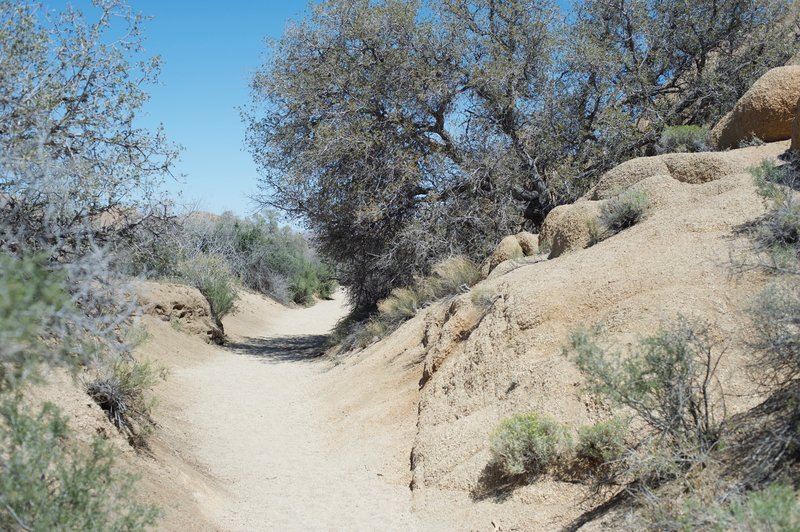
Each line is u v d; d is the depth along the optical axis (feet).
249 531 19.95
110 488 12.57
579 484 18.24
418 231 55.16
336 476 25.66
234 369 51.96
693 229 26.09
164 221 25.98
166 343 52.70
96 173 20.72
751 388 17.06
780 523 10.11
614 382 15.66
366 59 58.85
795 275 18.95
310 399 39.93
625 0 60.29
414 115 58.75
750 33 57.98
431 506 21.13
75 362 10.78
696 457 14.34
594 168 56.44
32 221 16.74
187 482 21.95
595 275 26.21
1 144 15.37
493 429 22.77
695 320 18.54
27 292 9.33
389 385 35.06
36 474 10.06
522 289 27.86
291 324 99.71
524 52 57.93
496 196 56.44
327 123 58.23
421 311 46.73
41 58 19.31
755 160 30.78
